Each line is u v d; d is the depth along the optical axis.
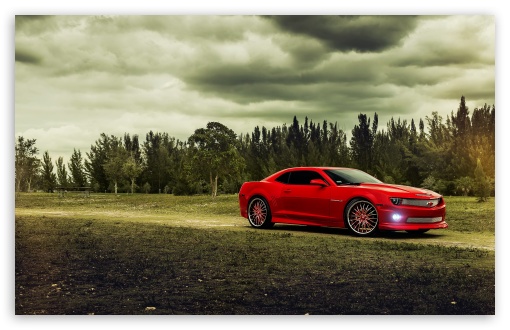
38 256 7.08
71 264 6.55
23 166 34.72
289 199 10.28
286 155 43.59
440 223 9.37
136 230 10.16
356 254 7.21
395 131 34.06
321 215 9.79
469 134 28.08
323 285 5.52
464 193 26.39
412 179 31.91
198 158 35.03
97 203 24.78
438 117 30.34
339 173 10.20
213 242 8.39
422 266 6.41
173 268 6.32
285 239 8.77
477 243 8.59
